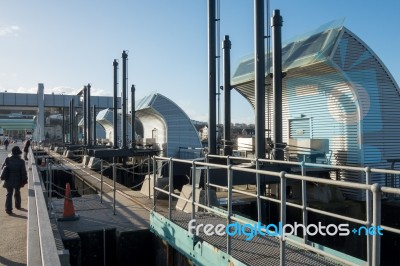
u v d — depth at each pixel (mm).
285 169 12812
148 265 9391
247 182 12234
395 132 17094
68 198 10336
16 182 11703
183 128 32281
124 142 27719
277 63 13211
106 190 15594
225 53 15570
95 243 9305
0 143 67438
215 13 15000
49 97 67688
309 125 18781
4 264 7234
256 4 12805
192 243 7062
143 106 32250
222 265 6043
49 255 3982
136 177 28703
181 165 15156
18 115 107062
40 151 41594
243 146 19906
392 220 13953
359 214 14594
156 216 9062
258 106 12656
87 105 39406
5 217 11102
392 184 15609
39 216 5859
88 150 32219
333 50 15297
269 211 14367
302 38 17953
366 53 16562
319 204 14281
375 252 3590
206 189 10250
